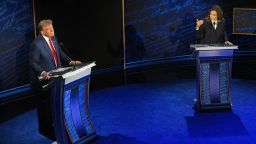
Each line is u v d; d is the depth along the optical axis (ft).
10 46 15.88
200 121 15.17
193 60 22.67
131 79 22.04
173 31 22.04
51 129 12.39
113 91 20.56
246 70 22.47
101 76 20.88
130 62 21.71
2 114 15.96
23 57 16.56
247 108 16.80
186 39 22.27
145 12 21.36
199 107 16.29
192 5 21.80
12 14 15.75
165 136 13.60
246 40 21.95
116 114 16.43
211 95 16.12
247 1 21.49
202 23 16.48
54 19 17.90
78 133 12.41
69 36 18.79
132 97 19.26
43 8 17.25
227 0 21.58
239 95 19.07
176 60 22.53
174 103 17.97
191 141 13.07
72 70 10.92
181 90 20.42
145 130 14.28
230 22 21.83
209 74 15.80
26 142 13.43
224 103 16.28
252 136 13.38
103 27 20.26
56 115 11.30
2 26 15.39
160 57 22.29
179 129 14.30
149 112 16.62
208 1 21.67
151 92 20.16
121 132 14.11
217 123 14.88
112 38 20.76
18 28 16.12
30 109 17.46
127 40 21.31
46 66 12.25
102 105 17.93
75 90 11.98
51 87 10.95
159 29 21.84
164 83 22.11
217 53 15.37
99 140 13.25
